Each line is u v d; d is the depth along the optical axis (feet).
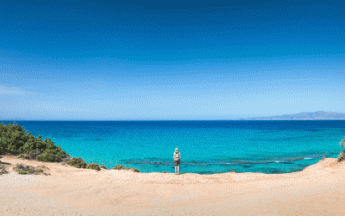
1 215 19.79
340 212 20.27
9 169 37.60
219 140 150.82
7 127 59.00
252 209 23.03
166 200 27.86
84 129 283.18
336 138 157.38
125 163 74.69
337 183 32.58
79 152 95.71
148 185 35.19
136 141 141.79
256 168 66.18
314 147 112.16
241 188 34.04
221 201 27.25
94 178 38.83
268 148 110.22
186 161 78.38
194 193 31.24
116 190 31.58
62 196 27.48
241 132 237.25
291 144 125.39
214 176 42.93
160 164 73.05
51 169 43.09
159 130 285.64
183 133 223.51
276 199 26.14
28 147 54.19
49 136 166.20
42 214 20.92
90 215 21.44
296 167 67.41
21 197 25.48
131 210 23.50
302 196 26.32
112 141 138.51
